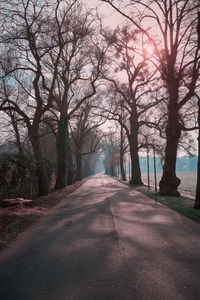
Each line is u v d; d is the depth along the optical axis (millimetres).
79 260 4801
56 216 9812
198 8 17094
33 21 15945
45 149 41812
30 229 7645
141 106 33969
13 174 13492
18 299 3361
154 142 33344
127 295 3416
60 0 16484
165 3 17844
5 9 14820
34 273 4230
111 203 13367
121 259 4824
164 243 5898
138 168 34531
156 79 30109
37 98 18938
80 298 3352
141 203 13414
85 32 18828
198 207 11328
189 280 3883
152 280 3883
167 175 18484
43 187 18812
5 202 11219
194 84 18156
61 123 26328
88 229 7402
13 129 28375
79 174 50062
